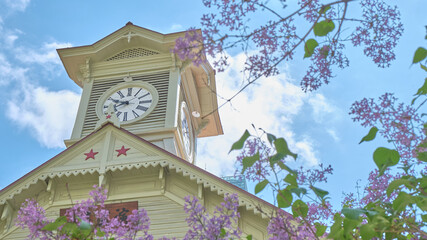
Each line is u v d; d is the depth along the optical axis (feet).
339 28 12.63
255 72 12.25
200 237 16.60
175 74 58.75
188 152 57.93
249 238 17.66
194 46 11.58
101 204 18.95
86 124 54.24
